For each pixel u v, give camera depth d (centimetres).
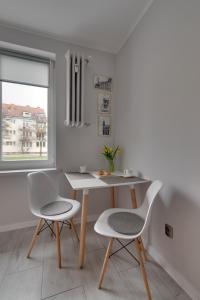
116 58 226
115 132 229
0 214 186
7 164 193
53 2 152
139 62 176
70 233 187
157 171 151
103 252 157
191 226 116
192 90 115
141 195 175
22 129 200
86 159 217
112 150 216
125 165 206
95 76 217
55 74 198
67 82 193
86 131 215
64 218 134
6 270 133
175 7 129
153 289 118
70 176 181
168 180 138
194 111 114
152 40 156
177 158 129
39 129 208
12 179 190
